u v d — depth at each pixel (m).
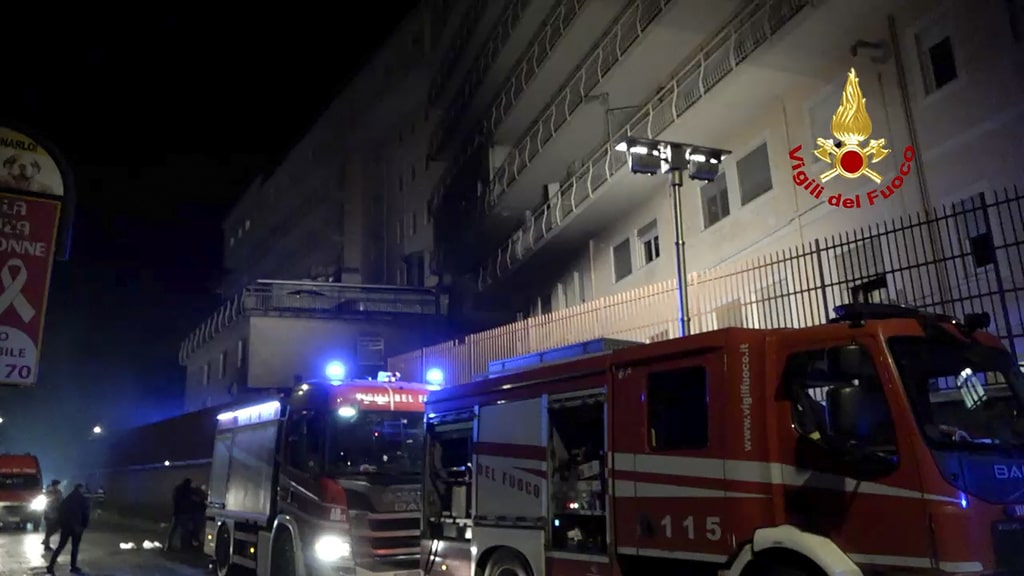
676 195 11.59
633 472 6.84
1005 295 10.15
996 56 11.03
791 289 11.77
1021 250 10.22
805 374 5.89
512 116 24.69
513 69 24.58
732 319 12.45
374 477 10.87
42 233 6.42
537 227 23.58
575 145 22.05
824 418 5.76
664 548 6.47
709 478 6.20
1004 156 10.84
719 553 6.02
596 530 7.42
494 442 8.56
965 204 11.32
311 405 11.53
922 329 5.72
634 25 17.45
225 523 13.86
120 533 25.83
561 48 20.77
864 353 5.61
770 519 5.79
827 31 13.24
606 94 19.55
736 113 16.16
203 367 38.84
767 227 15.54
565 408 7.71
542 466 7.84
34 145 6.53
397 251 39.12
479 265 30.91
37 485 28.88
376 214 42.22
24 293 6.27
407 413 11.56
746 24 14.66
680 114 16.39
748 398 6.09
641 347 6.99
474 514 8.66
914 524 5.11
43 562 17.23
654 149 11.58
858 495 5.40
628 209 20.81
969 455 5.27
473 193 28.59
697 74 16.00
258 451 12.75
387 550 10.55
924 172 12.12
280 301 31.88
